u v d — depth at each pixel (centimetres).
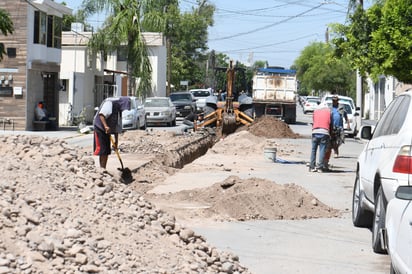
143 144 3609
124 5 6200
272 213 1680
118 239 1034
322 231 1535
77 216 1053
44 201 1062
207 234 1463
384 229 1223
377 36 2780
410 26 2711
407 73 2800
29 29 5312
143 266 977
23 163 1209
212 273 1048
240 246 1364
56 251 916
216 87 5491
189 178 2391
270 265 1220
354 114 5262
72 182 1186
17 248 895
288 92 6612
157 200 1828
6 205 973
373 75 2923
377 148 1405
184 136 4278
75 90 6462
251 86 5959
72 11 6000
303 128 6266
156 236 1102
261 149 3581
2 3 5266
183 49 11262
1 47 4238
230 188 1844
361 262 1258
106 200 1163
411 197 948
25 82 5306
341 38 3366
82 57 6731
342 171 2788
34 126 5462
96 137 2219
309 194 1814
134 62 6353
